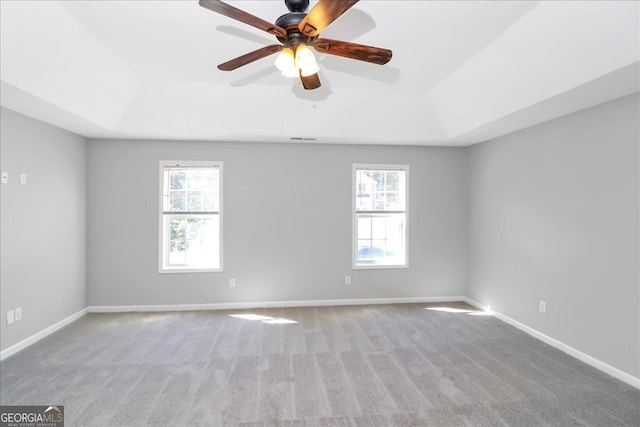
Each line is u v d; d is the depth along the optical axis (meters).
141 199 4.29
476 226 4.58
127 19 2.26
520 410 2.23
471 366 2.84
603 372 2.74
